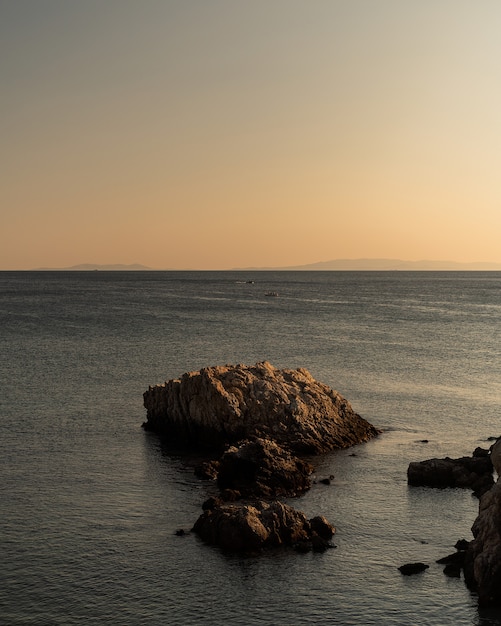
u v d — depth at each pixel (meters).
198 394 53.97
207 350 103.44
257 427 52.22
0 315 163.38
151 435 55.94
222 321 150.88
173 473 46.72
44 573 32.75
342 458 50.22
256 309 190.38
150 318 157.12
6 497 42.03
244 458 44.59
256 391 54.34
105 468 47.66
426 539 36.69
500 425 59.47
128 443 53.72
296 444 51.12
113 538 36.38
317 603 30.36
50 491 43.12
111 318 156.38
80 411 63.41
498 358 97.62
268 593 31.12
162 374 82.75
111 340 114.19
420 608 30.03
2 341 112.12
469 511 40.38
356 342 115.06
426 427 58.78
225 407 52.59
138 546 35.44
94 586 31.61
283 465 44.44
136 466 48.19
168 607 29.98
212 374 55.19
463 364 91.88
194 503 41.28
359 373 84.31
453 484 44.53
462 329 138.38
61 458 49.75
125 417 61.53
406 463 49.12
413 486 44.47
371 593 31.17
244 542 35.00
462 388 75.25
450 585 31.80
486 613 29.66
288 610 29.84
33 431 56.62
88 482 44.81
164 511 40.03
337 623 28.95
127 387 74.62
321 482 45.00
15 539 36.25
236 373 55.81
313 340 117.19
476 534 33.03
